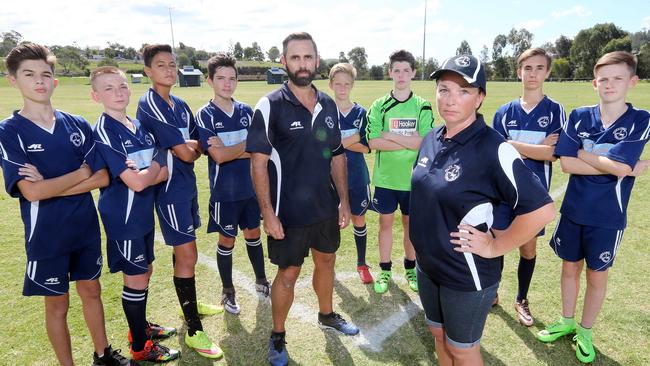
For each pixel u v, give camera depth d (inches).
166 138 119.2
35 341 127.0
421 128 154.2
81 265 108.7
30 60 94.0
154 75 121.6
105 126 107.3
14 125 95.6
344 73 160.9
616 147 106.5
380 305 148.3
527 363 116.0
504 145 74.9
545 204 72.1
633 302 143.5
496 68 3198.8
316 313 143.5
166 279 167.5
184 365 117.8
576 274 122.5
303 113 109.3
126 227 111.1
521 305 136.9
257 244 154.9
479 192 76.4
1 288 158.4
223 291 146.9
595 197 112.6
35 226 99.6
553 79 3006.9
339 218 128.0
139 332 116.8
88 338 129.0
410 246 160.1
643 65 2536.9
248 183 147.3
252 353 123.0
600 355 118.0
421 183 83.4
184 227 124.2
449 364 95.3
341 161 126.2
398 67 151.3
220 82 143.3
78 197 104.7
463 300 81.9
